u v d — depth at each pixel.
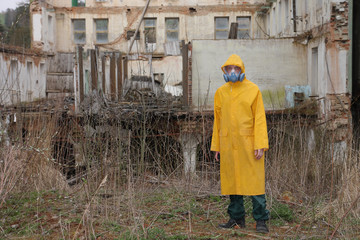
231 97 4.77
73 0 26.95
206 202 6.47
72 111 11.61
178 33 26.52
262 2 25.64
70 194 6.65
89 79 13.84
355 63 12.26
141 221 5.07
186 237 4.64
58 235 4.75
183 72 12.56
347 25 10.84
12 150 6.23
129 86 16.53
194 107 12.30
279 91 12.68
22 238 4.65
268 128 10.27
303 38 12.56
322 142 7.93
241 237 4.66
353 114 11.89
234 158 4.77
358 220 5.24
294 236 4.69
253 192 4.72
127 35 26.58
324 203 6.14
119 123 9.07
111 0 26.62
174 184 7.43
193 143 11.50
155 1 26.30
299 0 14.24
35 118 8.20
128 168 6.62
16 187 6.52
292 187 7.19
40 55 24.47
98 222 5.19
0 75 18.38
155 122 11.16
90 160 7.91
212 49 12.59
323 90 11.16
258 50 12.64
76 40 27.05
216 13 26.06
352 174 6.05
